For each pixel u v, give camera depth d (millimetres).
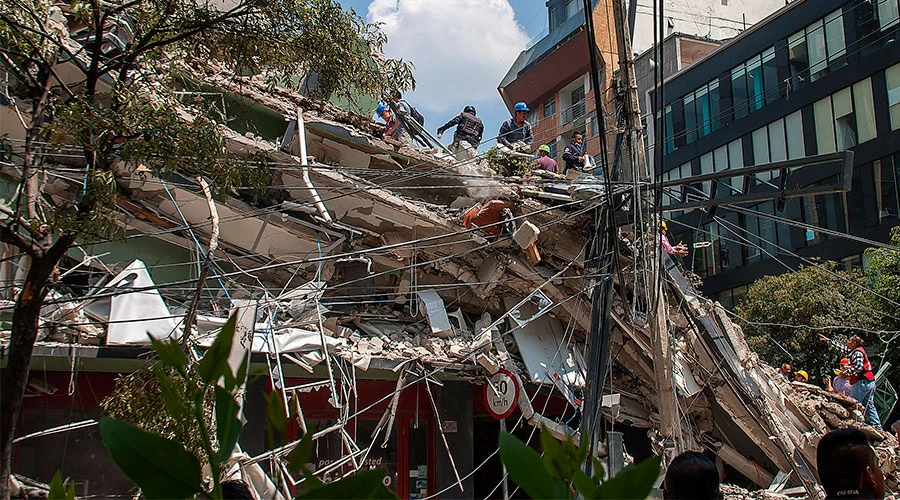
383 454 12547
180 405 1635
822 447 3592
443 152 13656
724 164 29359
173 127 6934
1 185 9320
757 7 36188
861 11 25203
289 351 10508
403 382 11461
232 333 1599
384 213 12172
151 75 8531
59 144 6883
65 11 9164
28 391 10188
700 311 13406
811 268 22516
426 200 13664
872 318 20547
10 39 7008
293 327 10867
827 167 25500
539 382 12539
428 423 13109
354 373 10680
